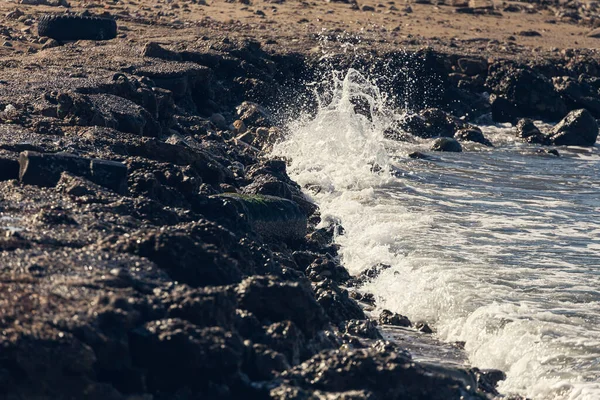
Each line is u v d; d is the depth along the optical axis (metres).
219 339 19.22
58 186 28.25
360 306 32.62
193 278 22.47
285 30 89.56
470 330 30.41
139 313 19.41
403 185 51.97
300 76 77.19
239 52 73.31
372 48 83.06
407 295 33.47
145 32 80.25
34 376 17.33
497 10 116.88
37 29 74.81
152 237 22.70
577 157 67.44
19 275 20.41
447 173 57.12
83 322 18.41
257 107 65.44
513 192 52.94
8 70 56.38
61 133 38.09
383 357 20.27
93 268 21.28
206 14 94.31
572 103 82.25
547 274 36.50
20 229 23.91
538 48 96.62
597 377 26.94
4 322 17.98
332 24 95.56
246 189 39.34
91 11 88.19
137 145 36.59
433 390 20.03
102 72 57.44
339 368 19.89
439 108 79.94
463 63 82.50
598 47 101.88
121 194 29.16
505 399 24.28
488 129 77.50
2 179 29.95
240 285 22.23
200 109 64.50
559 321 31.02
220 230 25.66
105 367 18.44
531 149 68.94
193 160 37.34
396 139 68.19
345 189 50.16
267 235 35.91
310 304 22.41
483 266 37.06
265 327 21.48
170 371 18.92
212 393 18.91
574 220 46.44
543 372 27.30
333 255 38.00
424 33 96.88
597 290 34.69
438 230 42.50
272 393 18.94
